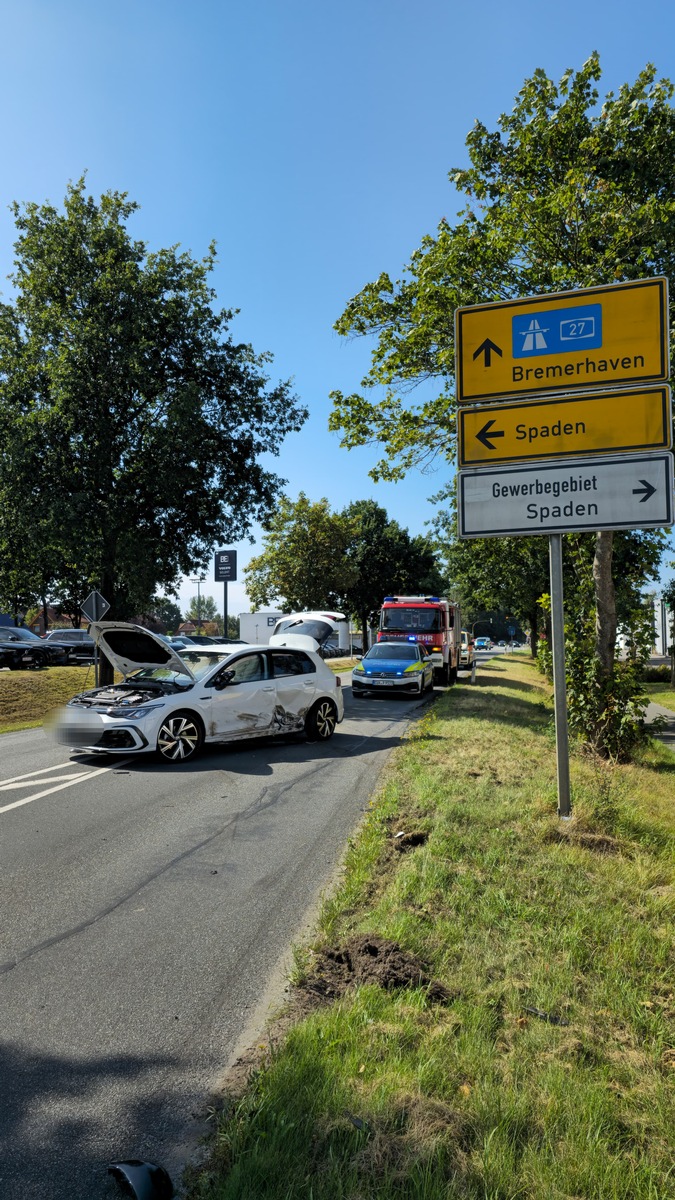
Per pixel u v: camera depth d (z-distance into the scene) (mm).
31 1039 3229
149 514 22203
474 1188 2189
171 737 9828
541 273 12219
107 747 9672
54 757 10531
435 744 10727
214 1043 3197
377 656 21203
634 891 4840
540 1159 2312
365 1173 2240
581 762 9992
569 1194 2211
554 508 6941
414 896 4488
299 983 3609
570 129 12273
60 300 22016
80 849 5977
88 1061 3061
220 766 9602
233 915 4613
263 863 5633
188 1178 2344
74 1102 2783
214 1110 2701
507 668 42250
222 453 22828
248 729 10758
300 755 10461
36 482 20438
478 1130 2451
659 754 12906
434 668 24422
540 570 30344
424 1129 2416
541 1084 2711
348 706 17859
